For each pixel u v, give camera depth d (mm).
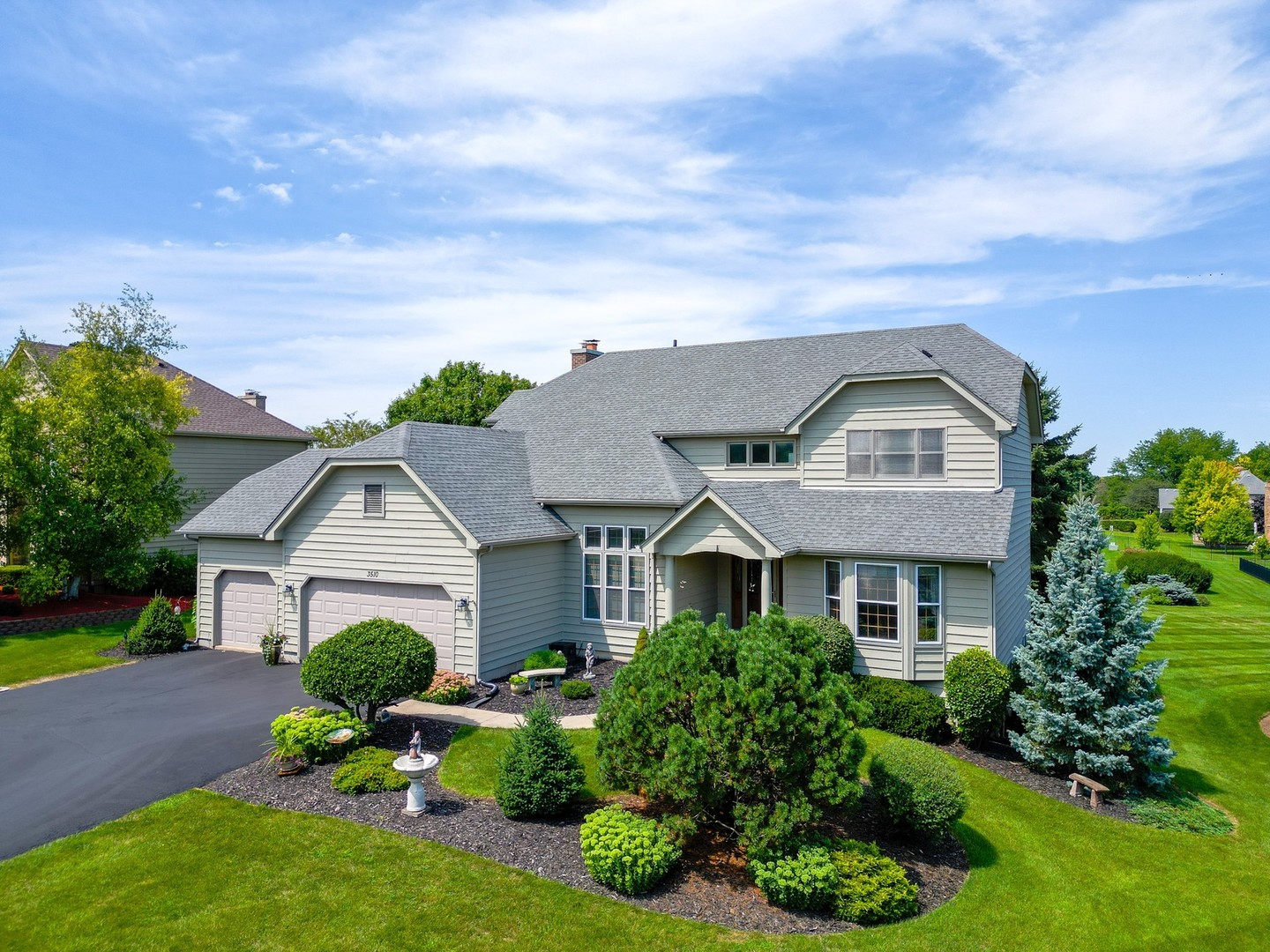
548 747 11812
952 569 17906
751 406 24016
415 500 19781
